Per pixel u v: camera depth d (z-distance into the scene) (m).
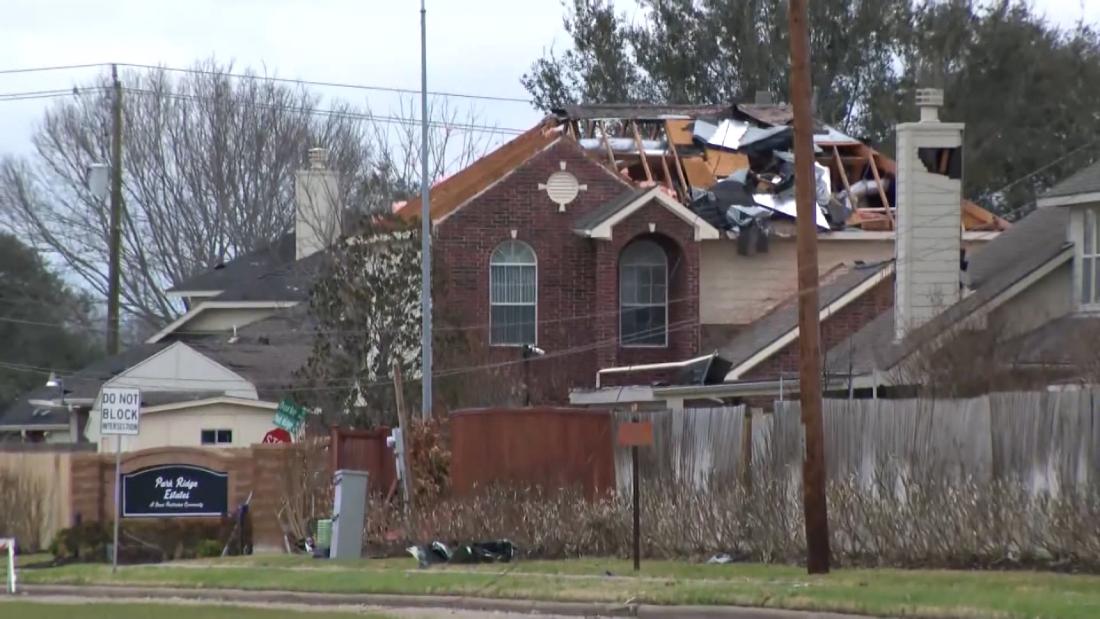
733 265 163.25
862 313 143.62
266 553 120.94
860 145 177.88
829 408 95.38
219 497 125.00
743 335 154.50
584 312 157.88
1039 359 108.75
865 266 152.62
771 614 72.25
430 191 175.62
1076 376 103.94
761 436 98.12
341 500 110.75
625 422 99.94
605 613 78.50
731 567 91.62
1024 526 84.75
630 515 103.25
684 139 178.75
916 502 89.38
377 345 143.00
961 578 79.62
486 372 144.75
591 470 108.75
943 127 129.75
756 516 96.75
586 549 104.00
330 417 141.88
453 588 87.44
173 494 124.44
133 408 106.31
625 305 158.88
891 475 91.44
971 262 135.00
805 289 84.94
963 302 120.62
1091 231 117.88
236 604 90.56
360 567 101.69
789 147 174.25
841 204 169.00
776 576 85.06
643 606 77.12
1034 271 119.00
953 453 89.00
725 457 100.62
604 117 180.88
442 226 155.25
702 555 99.25
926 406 90.44
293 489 124.38
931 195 129.00
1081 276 118.00
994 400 87.12
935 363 110.75
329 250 153.50
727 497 99.12
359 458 122.56
